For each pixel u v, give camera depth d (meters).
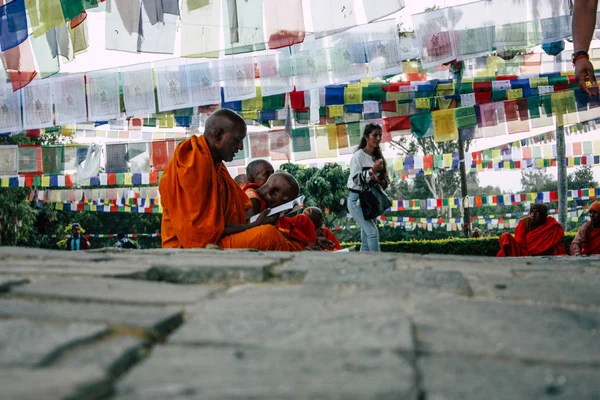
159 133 11.97
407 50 7.23
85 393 0.88
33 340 1.15
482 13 7.05
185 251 3.10
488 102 9.60
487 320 1.45
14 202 24.12
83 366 1.02
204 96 7.77
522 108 9.66
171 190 4.36
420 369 1.07
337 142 10.28
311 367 1.04
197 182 4.30
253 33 6.12
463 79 9.56
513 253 9.38
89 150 11.40
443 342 1.25
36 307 1.51
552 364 1.12
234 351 1.15
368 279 2.02
